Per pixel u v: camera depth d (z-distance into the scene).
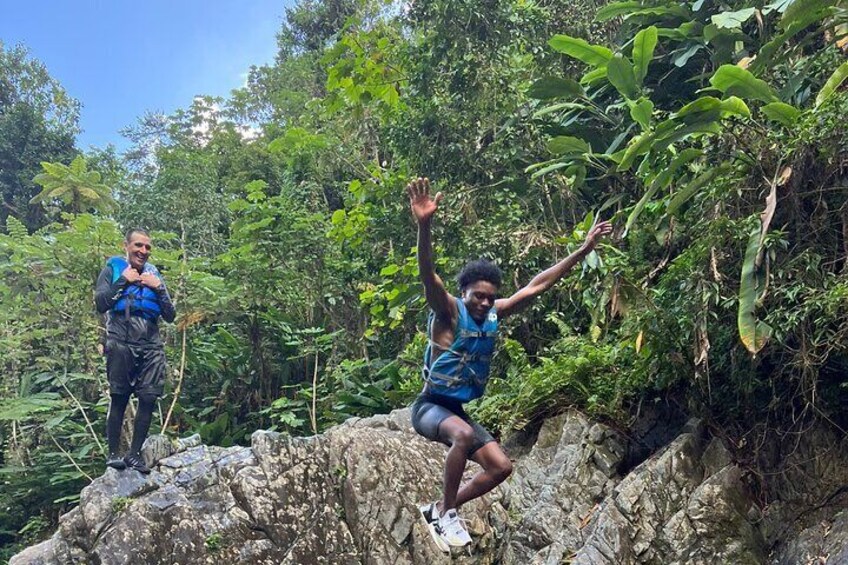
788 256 5.64
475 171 9.81
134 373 6.21
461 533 3.50
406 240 10.51
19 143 19.55
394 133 10.20
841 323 5.31
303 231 11.82
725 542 5.51
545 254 8.81
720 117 5.89
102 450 9.73
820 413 5.63
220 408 11.12
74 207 13.18
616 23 10.13
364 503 6.43
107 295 6.08
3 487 10.63
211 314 11.41
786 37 6.44
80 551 5.75
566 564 5.87
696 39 7.86
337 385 10.73
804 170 5.75
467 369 3.58
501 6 9.76
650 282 7.40
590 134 8.89
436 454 7.02
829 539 5.28
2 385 11.05
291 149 13.95
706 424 6.41
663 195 7.92
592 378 7.11
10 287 10.57
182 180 15.66
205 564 5.82
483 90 9.84
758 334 5.27
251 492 6.21
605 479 6.46
